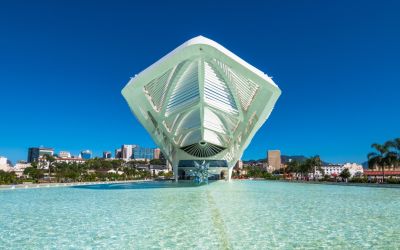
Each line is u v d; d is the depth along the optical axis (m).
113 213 11.70
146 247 7.05
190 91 28.92
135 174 78.50
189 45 22.66
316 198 17.81
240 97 29.72
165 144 38.53
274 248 7.00
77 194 20.56
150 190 24.33
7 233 8.36
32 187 28.97
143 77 24.59
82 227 9.09
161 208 13.12
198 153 41.62
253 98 29.27
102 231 8.57
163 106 29.34
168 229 8.83
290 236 8.03
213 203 14.91
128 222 9.86
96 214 11.48
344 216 11.05
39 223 9.72
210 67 26.30
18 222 9.89
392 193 22.14
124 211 12.21
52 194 20.61
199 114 32.12
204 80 26.58
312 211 12.28
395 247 7.06
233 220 10.22
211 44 22.75
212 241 7.55
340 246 7.14
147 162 146.50
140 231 8.57
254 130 33.91
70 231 8.59
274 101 27.59
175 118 33.34
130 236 8.02
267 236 8.04
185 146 41.06
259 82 24.75
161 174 90.44
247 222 9.86
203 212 11.92
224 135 38.53
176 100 30.11
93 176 53.12
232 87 27.95
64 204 14.62
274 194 20.67
